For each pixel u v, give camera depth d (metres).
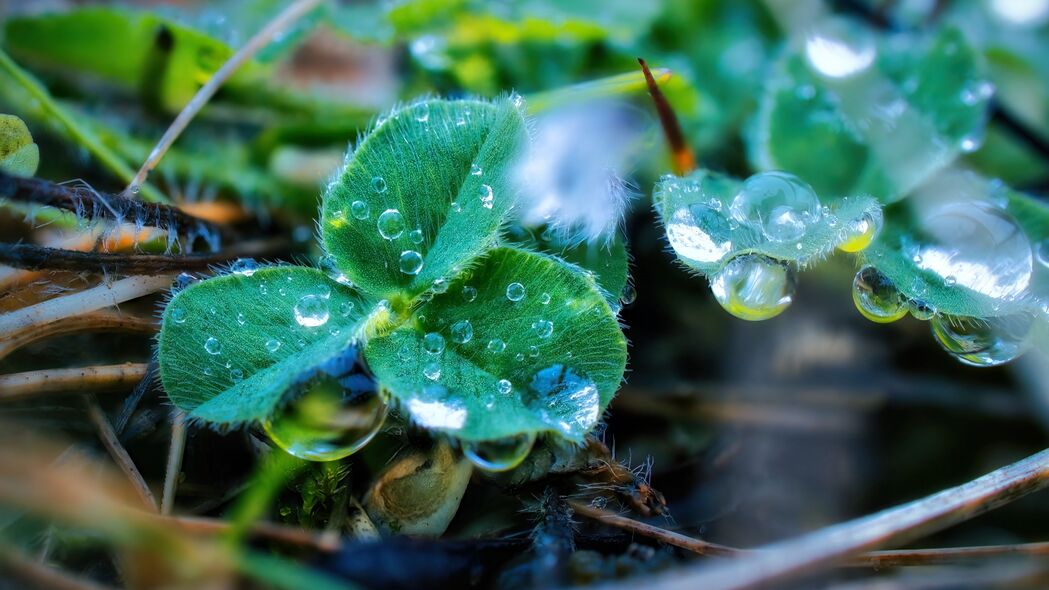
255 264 0.09
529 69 0.11
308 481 0.08
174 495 0.09
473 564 0.08
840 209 0.09
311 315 0.08
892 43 0.11
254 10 0.12
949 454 0.10
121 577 0.08
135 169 0.10
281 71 0.12
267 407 0.08
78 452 0.09
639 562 0.08
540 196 0.09
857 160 0.10
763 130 0.10
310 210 0.10
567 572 0.08
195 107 0.10
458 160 0.09
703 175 0.10
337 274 0.09
